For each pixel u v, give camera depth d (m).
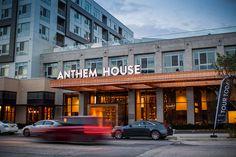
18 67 42.78
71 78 33.41
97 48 38.16
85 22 57.75
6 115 39.75
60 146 16.47
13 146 16.31
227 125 27.08
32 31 42.47
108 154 12.76
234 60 22.69
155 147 15.81
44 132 18.89
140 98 34.47
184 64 32.75
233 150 13.94
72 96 39.88
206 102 31.12
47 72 42.03
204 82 29.77
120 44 37.16
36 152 13.51
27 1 43.97
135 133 22.66
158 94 33.06
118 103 35.66
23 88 39.75
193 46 32.59
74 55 39.78
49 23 46.22
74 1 54.91
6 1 45.97
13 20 44.16
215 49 31.86
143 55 35.28
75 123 18.20
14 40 43.59
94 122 17.95
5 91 37.94
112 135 23.53
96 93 37.53
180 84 31.09
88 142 17.72
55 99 39.81
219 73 23.64
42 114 38.81
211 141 19.73
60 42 49.25
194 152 13.20
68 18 51.16
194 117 31.05
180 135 24.28
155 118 33.12
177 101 32.44
